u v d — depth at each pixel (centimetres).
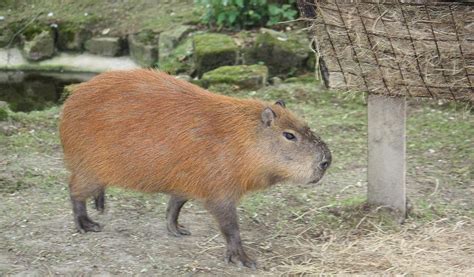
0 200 624
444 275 511
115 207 611
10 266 517
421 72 513
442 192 645
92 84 537
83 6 1131
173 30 1056
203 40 989
